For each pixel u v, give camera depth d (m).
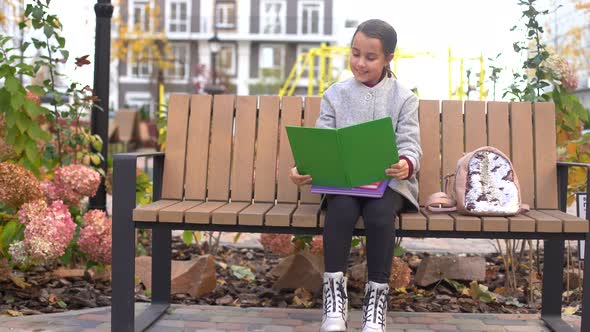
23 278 4.09
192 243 5.61
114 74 38.50
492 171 3.03
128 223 2.96
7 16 7.44
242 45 43.00
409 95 3.20
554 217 2.97
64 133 4.34
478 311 3.79
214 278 4.07
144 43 29.31
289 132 2.80
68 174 3.90
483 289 3.96
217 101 3.51
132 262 2.96
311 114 3.48
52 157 4.38
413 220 2.91
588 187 2.89
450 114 3.49
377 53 3.10
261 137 3.46
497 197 3.00
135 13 30.59
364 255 4.42
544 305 3.47
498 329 3.33
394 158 2.82
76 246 4.16
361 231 3.01
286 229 2.99
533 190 3.39
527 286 4.24
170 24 42.06
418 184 3.43
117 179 2.96
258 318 3.47
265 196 3.41
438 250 5.61
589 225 2.85
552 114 3.45
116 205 2.96
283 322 3.40
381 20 3.14
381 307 2.88
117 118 16.64
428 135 3.47
